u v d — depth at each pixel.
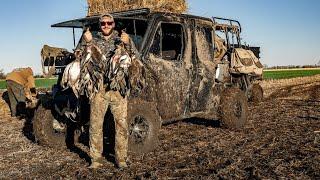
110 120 6.49
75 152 7.10
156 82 7.13
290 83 23.70
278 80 24.66
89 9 14.74
